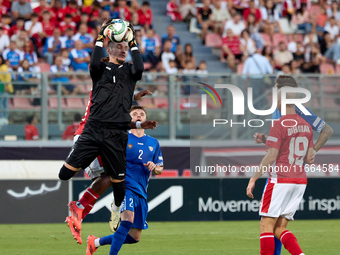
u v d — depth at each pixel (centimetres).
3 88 3794
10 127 3803
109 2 5259
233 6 5788
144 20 5272
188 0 5800
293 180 1772
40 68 4594
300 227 3378
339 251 2378
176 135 3931
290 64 5031
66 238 2864
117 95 1623
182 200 3694
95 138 1619
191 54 5003
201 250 2419
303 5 5906
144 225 2005
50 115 3872
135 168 1995
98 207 3581
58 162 3812
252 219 3775
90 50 4703
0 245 2594
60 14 5019
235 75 3847
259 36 5416
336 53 5478
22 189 3550
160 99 3947
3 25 4841
